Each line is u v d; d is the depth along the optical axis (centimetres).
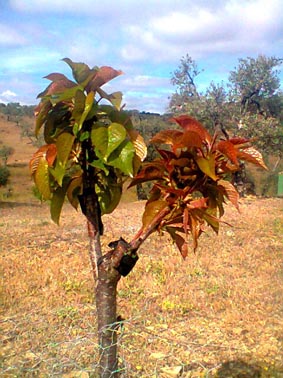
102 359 215
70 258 829
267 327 508
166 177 208
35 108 204
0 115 7025
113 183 215
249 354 443
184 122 200
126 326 458
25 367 377
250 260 827
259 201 1897
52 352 396
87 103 188
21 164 4231
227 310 563
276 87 2220
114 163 188
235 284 677
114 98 201
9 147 4959
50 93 195
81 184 214
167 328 502
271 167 2519
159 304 579
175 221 202
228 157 193
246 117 2097
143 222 202
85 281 673
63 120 204
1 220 1384
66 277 695
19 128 6400
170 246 901
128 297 607
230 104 2155
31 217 1480
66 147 191
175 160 199
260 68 2169
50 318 507
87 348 402
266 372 403
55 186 208
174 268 749
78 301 586
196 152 198
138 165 192
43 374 361
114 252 208
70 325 480
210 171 190
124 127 194
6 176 2967
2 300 577
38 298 594
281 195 2339
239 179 2175
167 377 385
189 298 605
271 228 1148
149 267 747
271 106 2272
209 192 204
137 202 2038
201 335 489
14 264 773
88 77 195
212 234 1026
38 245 960
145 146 194
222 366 414
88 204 215
